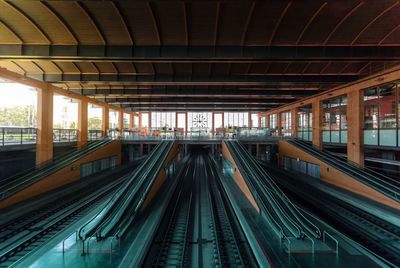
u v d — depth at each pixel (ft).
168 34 45.70
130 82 69.10
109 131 114.73
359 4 37.06
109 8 39.11
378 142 58.54
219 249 30.83
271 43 47.11
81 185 64.08
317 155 77.30
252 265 27.45
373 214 43.91
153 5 38.55
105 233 32.04
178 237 34.73
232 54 48.24
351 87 66.80
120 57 48.32
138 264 25.02
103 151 90.07
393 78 52.39
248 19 40.73
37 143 64.34
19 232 35.09
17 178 59.67
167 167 72.28
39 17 40.96
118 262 25.14
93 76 67.72
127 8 39.11
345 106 73.92
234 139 103.09
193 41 47.37
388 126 55.42
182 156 125.18
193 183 70.79
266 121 161.27
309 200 54.75
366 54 47.24
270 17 40.75
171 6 38.65
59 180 61.57
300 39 45.98
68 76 66.59
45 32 44.80
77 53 47.98
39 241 32.71
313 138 91.20
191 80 69.41
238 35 45.52
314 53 47.70
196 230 37.24
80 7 38.32
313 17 40.01
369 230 37.91
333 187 61.00
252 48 48.21
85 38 46.62
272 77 69.31
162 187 60.34
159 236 35.12
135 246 28.43
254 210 43.11
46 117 66.90
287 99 111.14
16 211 42.29
